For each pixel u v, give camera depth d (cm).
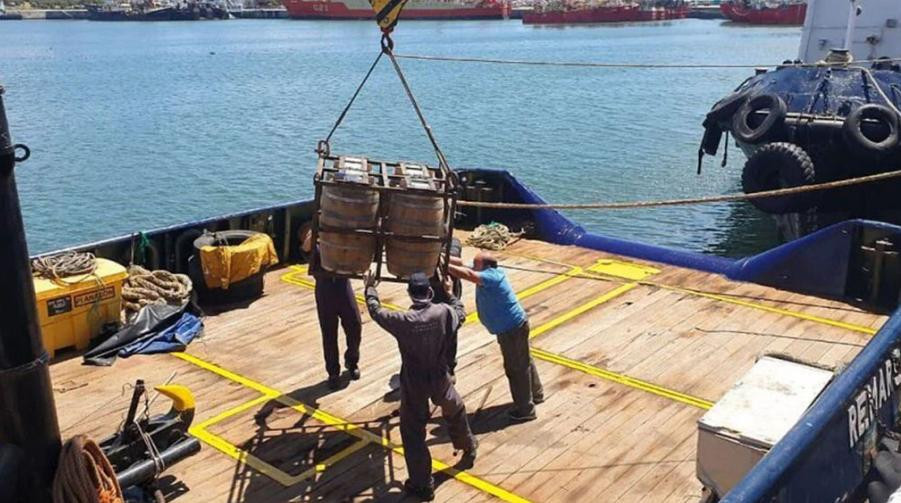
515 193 1189
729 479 483
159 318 793
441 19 13188
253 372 726
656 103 3988
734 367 737
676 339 802
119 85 5028
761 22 11038
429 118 3634
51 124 3569
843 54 1633
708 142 1798
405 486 546
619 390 692
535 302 909
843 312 873
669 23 12150
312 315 860
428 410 531
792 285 949
